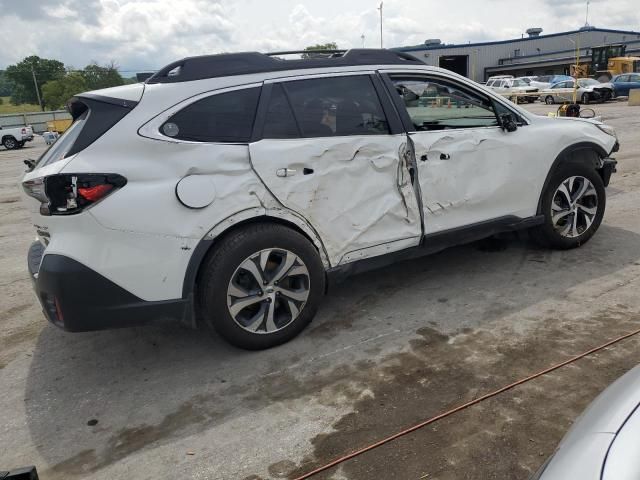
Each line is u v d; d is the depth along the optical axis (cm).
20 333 430
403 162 394
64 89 7250
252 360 357
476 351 346
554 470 159
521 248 529
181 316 332
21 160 2083
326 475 250
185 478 256
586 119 536
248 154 337
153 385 339
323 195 364
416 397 303
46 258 306
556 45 6125
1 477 226
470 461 251
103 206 303
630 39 5994
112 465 270
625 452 152
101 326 315
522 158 454
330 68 380
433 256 527
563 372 314
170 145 321
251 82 352
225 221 331
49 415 316
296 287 369
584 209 503
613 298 405
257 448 273
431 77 419
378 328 388
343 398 308
